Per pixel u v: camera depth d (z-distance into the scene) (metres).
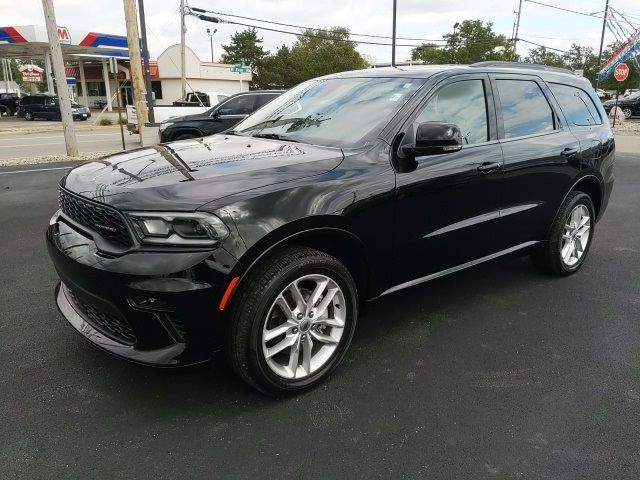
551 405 2.91
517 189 3.99
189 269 2.46
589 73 62.62
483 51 58.41
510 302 4.25
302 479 2.35
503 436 2.65
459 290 4.50
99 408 2.82
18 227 6.24
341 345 3.09
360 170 3.05
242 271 2.56
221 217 2.51
